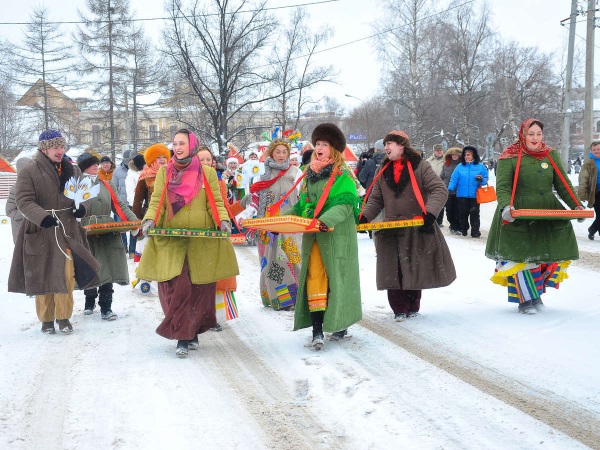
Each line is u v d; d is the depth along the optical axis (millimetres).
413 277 6516
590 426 4047
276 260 7527
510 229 6594
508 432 3984
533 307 6836
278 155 7664
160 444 3961
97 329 6984
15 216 8070
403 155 6594
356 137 63438
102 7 47312
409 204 6535
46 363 5719
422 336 6160
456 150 14867
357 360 5492
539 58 53375
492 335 6051
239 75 29703
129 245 12789
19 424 4355
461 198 14172
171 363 5613
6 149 56969
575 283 8430
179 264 5652
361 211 6621
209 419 4332
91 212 7500
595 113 77125
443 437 3941
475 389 4719
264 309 7754
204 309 5836
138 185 8961
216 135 29828
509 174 6613
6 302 8688
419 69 44594
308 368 5332
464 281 8828
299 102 40844
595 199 12984
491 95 52000
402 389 4758
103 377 5270
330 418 4297
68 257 6578
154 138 52312
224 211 5746
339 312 5750
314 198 5832
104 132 51031
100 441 4039
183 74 30578
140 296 8891
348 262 5867
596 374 4906
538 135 6555
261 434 4078
